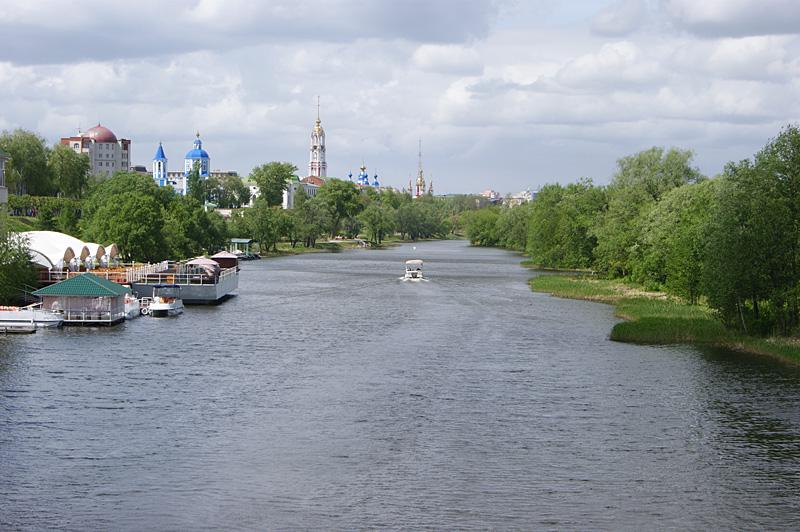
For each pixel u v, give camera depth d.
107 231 169.50
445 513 44.28
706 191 126.25
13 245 111.12
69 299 104.12
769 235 87.56
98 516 43.69
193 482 48.31
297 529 42.31
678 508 45.19
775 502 46.03
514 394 68.50
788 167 91.12
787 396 67.88
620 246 157.88
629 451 54.19
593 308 125.12
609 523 43.25
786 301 87.88
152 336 96.25
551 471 50.44
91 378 73.00
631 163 168.75
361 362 81.50
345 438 56.44
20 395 66.69
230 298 140.12
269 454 53.12
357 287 161.88
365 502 45.66
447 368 78.69
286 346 90.50
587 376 75.25
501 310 123.12
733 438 56.91
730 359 83.19
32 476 49.00
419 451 53.88
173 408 63.56
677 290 123.62
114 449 53.78
